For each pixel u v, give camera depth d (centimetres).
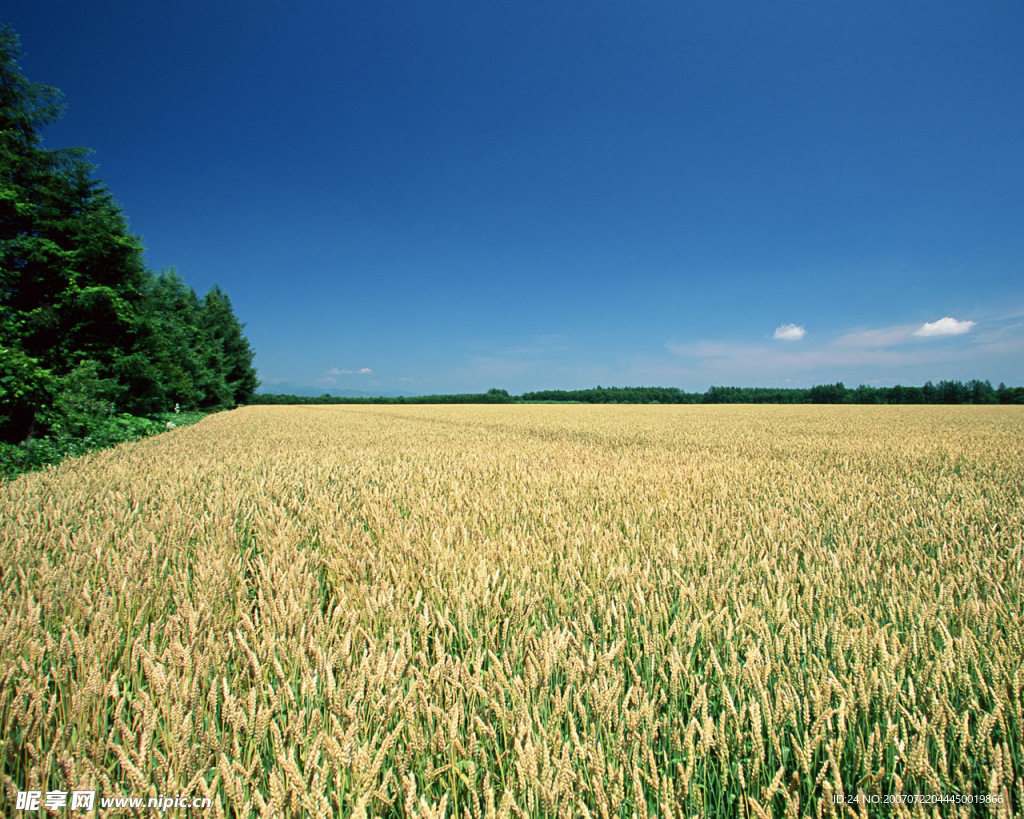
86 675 170
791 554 308
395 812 131
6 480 672
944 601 226
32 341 1653
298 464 773
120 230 1862
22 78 1581
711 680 177
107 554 291
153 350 2130
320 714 149
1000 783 122
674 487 517
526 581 259
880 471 674
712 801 142
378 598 234
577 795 125
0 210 1598
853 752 142
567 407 4634
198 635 197
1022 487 548
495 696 161
